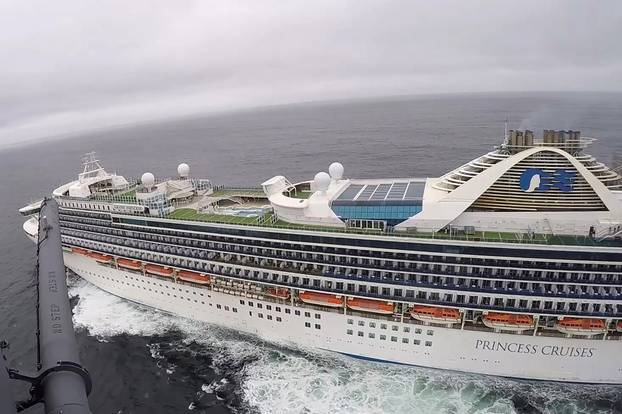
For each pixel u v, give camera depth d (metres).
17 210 122.50
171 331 53.47
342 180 51.12
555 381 40.66
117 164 198.62
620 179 39.56
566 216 38.62
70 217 60.53
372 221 43.00
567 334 37.97
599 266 36.22
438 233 40.78
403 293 41.53
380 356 44.50
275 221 48.25
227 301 50.28
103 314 57.84
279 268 45.97
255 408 40.44
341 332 44.84
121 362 47.94
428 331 41.12
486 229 40.69
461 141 160.88
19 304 61.81
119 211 55.44
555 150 38.12
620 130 152.12
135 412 40.44
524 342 39.16
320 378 44.09
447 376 43.03
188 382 44.38
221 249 48.81
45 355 31.34
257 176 132.25
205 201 58.69
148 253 54.06
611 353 37.97
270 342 49.91
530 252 36.50
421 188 45.91
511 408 39.00
